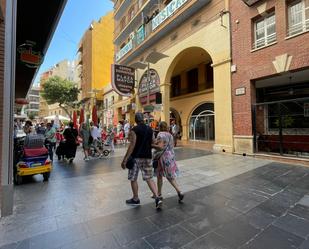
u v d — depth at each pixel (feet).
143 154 14.55
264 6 30.78
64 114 194.49
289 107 33.99
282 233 11.07
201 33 42.45
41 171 21.25
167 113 52.70
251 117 32.60
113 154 39.42
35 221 12.75
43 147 22.20
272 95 42.60
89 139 34.65
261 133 33.35
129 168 14.96
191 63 60.23
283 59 28.43
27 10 21.61
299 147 31.35
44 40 27.91
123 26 85.05
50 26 24.54
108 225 12.16
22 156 21.33
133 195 15.66
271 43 29.81
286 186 18.25
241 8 34.30
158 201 14.21
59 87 131.54
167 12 49.39
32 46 27.50
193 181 20.44
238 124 34.63
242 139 33.81
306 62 26.27
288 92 40.09
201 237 10.80
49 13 22.17
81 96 134.21
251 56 32.58
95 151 36.17
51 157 31.71
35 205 15.21
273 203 14.82
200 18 42.65
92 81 114.21
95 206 14.90
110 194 17.38
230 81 35.88
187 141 58.18
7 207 13.62
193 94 58.70
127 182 20.72
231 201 15.34
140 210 14.11
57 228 11.90
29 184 20.58
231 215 13.15
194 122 59.36
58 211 14.16
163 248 9.92
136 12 71.82
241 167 25.53
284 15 28.50
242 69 33.99
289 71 28.27
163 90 53.21
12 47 14.30
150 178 14.60
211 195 16.65
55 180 21.97
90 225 12.19
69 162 31.73
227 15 36.58
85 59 123.95
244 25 33.76
